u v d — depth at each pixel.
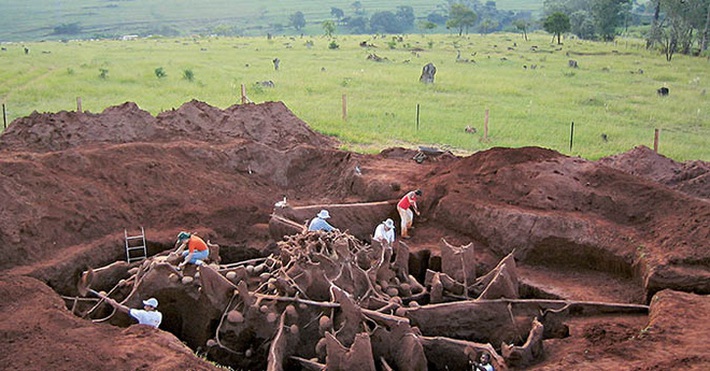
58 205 17.34
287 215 18.56
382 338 13.12
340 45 74.81
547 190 18.50
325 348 12.91
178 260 15.09
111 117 23.50
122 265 16.11
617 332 12.90
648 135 31.66
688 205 16.88
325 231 15.56
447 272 15.98
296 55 63.06
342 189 21.86
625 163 23.78
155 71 45.81
